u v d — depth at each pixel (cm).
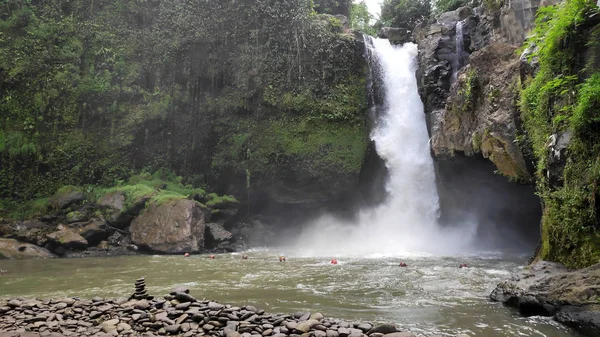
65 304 758
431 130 1962
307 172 2319
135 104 2309
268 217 2398
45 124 2109
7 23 2109
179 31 2428
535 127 1029
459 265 1300
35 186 2031
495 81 1349
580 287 658
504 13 1562
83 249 1786
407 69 2386
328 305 791
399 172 2247
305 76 2427
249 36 2462
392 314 723
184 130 2372
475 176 1717
